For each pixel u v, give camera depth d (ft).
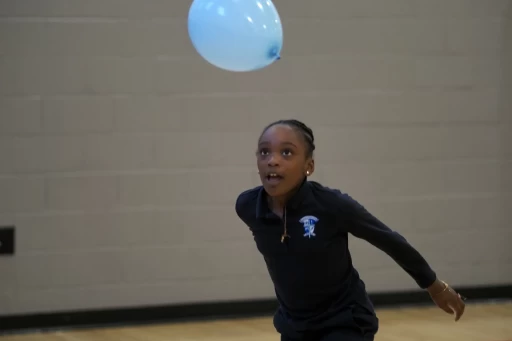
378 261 27.48
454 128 27.86
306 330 12.97
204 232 26.13
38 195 25.09
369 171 27.25
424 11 27.45
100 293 25.57
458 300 13.08
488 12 27.99
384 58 27.17
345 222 12.41
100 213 25.49
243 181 26.27
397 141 27.40
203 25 13.87
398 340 21.72
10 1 24.72
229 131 26.12
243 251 26.40
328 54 26.76
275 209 12.84
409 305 27.50
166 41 25.63
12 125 24.86
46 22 24.94
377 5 27.07
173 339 23.13
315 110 26.73
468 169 28.04
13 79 24.80
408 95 27.43
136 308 25.75
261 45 13.85
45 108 25.02
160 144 25.72
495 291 28.27
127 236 25.67
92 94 25.27
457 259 28.04
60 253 25.30
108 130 25.41
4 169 24.86
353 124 27.04
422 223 27.73
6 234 24.88
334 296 12.89
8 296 24.98
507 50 28.19
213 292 26.30
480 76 27.99
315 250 12.41
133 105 25.53
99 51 25.26
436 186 27.78
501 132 28.27
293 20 26.48
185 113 25.82
